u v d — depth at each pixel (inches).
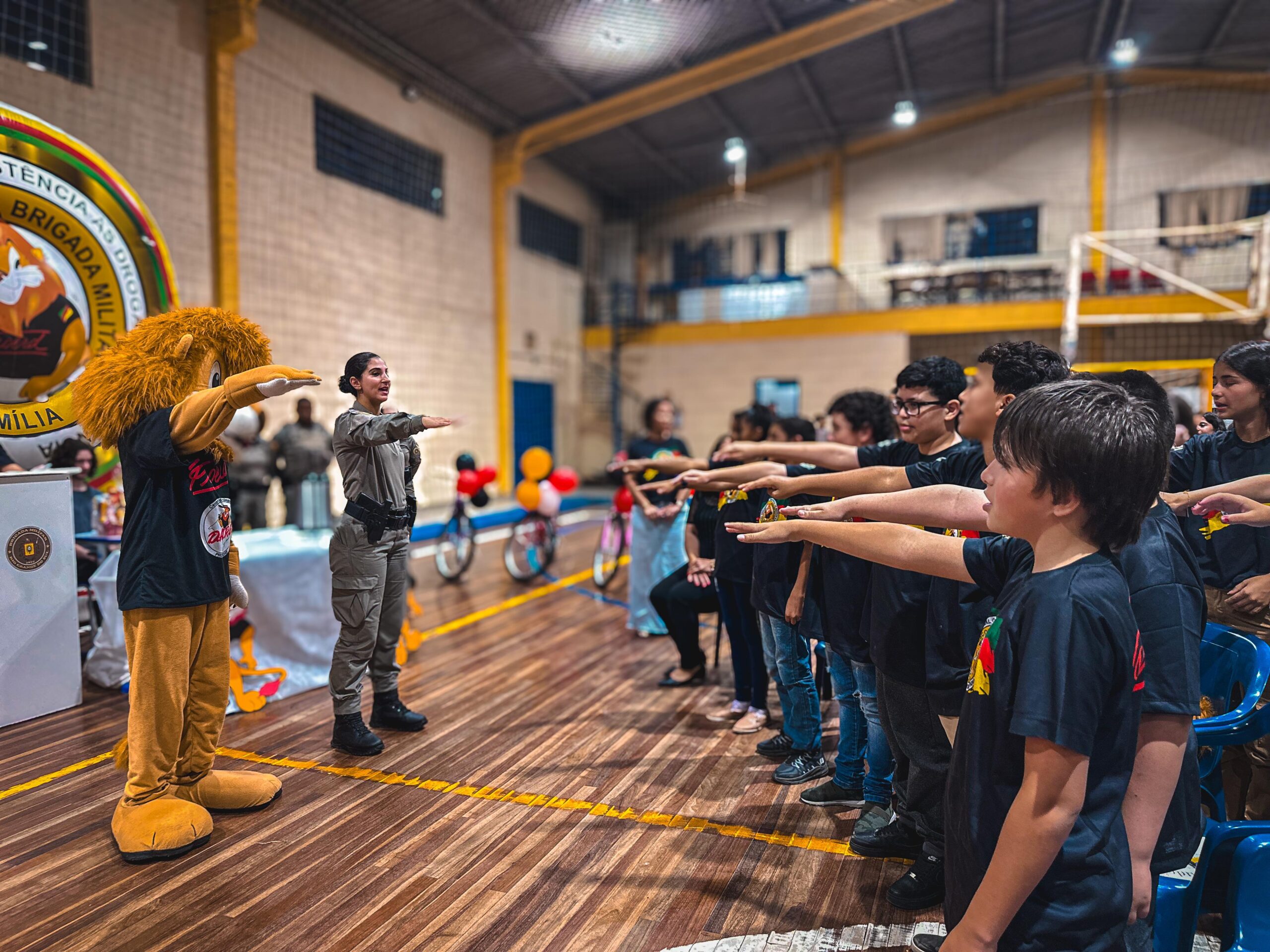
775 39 405.4
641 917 80.9
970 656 73.9
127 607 93.2
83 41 262.7
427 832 98.2
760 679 134.3
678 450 191.8
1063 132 550.3
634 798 108.0
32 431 155.3
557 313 593.0
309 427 277.1
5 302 150.9
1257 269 390.9
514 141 494.6
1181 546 53.8
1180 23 470.0
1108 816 42.5
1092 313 471.8
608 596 239.6
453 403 467.5
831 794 106.0
